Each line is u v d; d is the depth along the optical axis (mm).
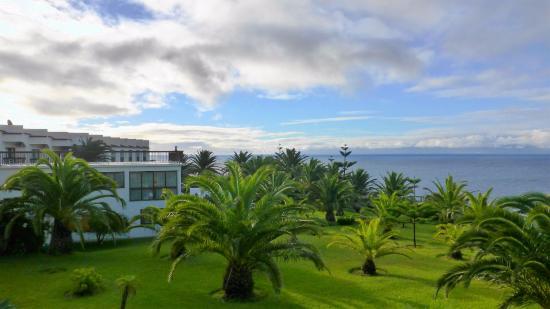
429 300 16672
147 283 18422
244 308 15305
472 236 12992
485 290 18328
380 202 37156
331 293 17578
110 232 26875
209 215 15422
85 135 56719
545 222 11516
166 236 17703
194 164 57062
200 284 18422
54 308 14922
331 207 48438
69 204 23938
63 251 24781
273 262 15836
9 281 18562
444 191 39625
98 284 17078
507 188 115562
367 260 21828
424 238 37000
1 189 23016
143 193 33375
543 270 11609
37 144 48500
